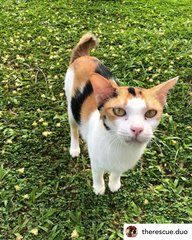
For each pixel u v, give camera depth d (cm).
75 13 79
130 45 66
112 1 85
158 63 62
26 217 40
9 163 46
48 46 67
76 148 47
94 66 41
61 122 51
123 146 34
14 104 54
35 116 51
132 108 31
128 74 59
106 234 39
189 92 56
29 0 84
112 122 32
